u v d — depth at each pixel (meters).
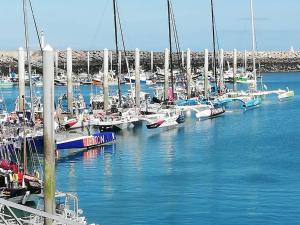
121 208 43.16
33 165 51.84
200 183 50.22
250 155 63.53
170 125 86.75
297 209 42.53
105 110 88.56
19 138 57.28
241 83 175.50
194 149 67.56
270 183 50.03
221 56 138.25
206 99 109.44
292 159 60.97
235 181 50.91
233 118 98.75
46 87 29.81
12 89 168.38
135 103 95.12
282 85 180.38
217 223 40.00
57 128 72.19
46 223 30.34
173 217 41.16
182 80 124.94
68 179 52.22
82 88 163.88
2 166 44.38
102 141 69.75
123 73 196.00
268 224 39.56
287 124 90.38
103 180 51.59
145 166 57.56
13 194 40.31
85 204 44.16
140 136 77.44
